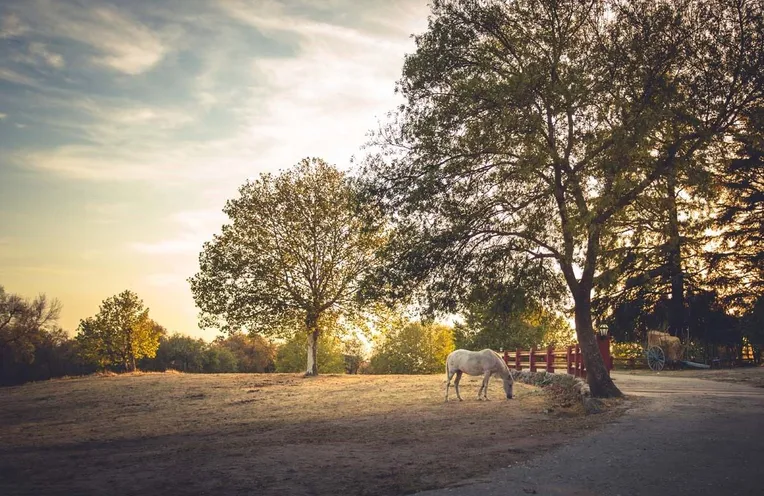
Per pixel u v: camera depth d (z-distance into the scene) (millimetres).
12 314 68125
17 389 38031
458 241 18766
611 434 12367
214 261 38812
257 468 11312
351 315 38656
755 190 33500
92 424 21672
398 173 19031
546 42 17984
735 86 17234
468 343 62094
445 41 18562
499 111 17562
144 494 9758
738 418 13156
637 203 17984
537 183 18938
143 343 68188
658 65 16953
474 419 16750
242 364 116188
